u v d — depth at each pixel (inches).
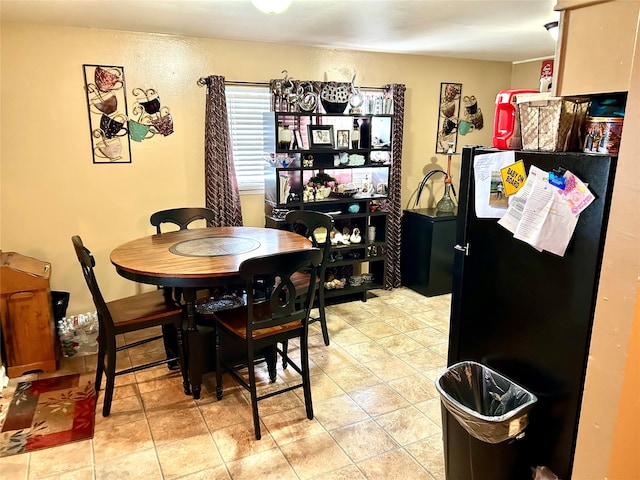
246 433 92.8
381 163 166.4
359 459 85.4
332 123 162.1
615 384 44.7
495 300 74.5
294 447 88.7
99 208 138.0
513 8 104.8
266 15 111.7
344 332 140.6
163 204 145.9
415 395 106.3
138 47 133.5
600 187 57.0
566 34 54.0
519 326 71.0
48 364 116.6
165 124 140.9
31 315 113.0
